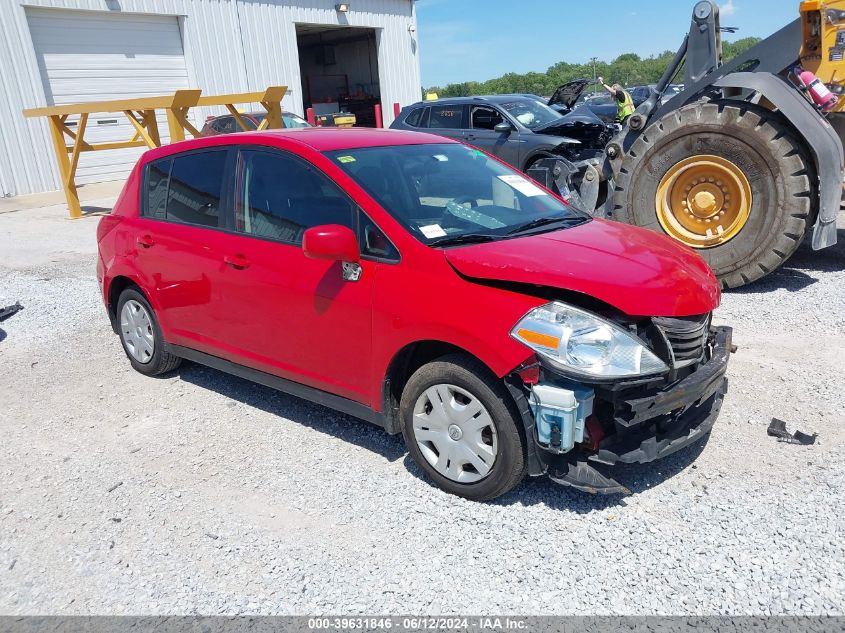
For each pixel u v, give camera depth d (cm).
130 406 480
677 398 305
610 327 295
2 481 387
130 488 371
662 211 687
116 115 1956
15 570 307
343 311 358
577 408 290
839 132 720
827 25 668
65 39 1830
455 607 268
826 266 717
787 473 344
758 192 625
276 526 328
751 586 269
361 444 405
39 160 1806
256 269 402
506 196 410
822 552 286
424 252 330
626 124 739
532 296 303
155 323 507
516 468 314
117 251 514
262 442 415
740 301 618
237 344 433
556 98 1295
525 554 296
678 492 334
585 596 270
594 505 328
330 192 372
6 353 614
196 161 458
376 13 2617
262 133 424
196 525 332
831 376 448
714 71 714
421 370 338
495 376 312
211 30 2130
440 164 414
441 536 312
